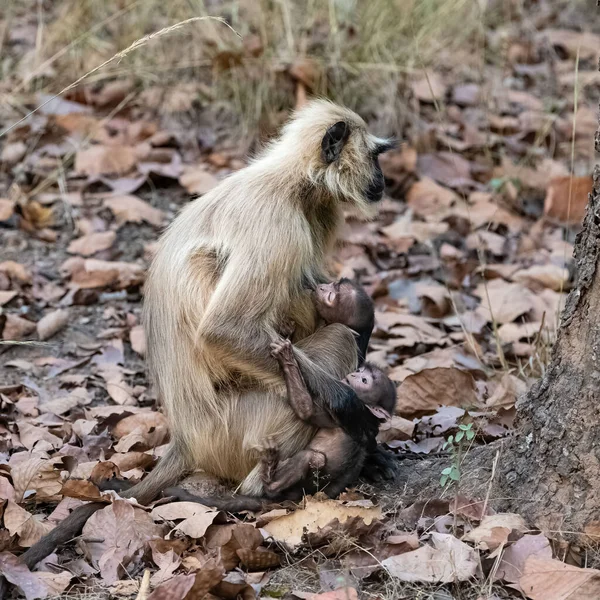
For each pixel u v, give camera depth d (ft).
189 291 15.69
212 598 12.76
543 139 31.68
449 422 17.90
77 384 20.17
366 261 25.58
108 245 25.22
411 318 22.94
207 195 16.43
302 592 12.85
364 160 17.04
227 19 33.19
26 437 17.60
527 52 37.14
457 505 14.37
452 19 34.30
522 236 27.35
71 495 14.90
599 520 13.35
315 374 15.30
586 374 13.60
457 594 12.84
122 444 17.66
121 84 31.53
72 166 28.68
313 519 14.23
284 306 15.89
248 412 15.70
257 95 30.12
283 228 15.65
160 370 16.20
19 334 21.79
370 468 16.20
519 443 14.53
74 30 32.65
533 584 12.64
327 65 30.37
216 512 14.56
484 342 22.27
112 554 13.92
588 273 13.60
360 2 32.73
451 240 26.89
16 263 23.61
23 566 13.38
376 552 13.69
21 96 30.63
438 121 31.60
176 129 30.55
